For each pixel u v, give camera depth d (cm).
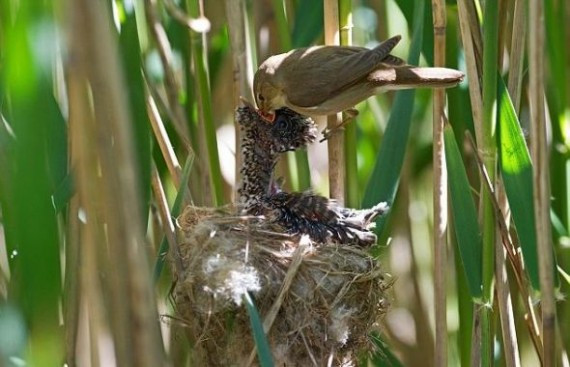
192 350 363
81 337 364
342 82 366
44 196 347
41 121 346
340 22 368
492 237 362
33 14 346
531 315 364
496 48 360
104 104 345
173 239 361
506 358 364
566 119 370
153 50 372
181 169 367
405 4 369
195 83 370
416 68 364
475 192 367
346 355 363
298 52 369
